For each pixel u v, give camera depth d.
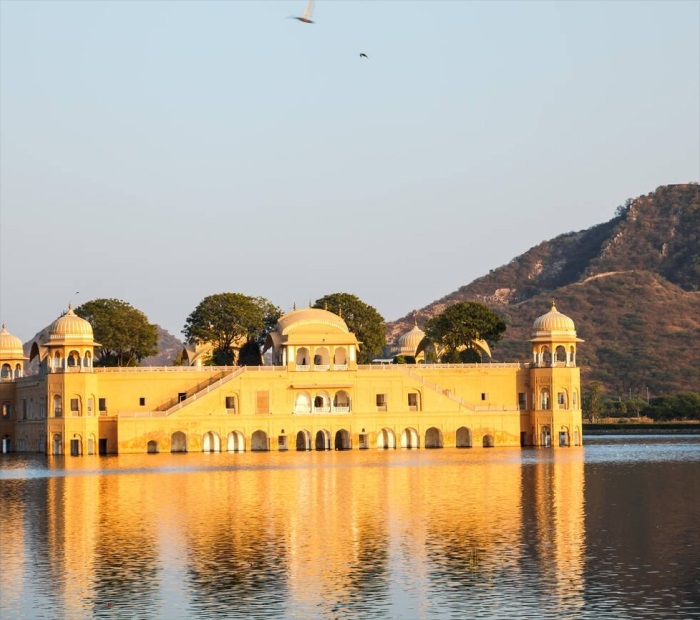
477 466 126.19
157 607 55.69
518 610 54.53
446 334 187.12
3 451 171.25
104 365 188.50
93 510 87.56
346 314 193.75
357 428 161.75
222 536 74.12
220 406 158.00
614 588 58.53
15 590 59.12
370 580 60.62
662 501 91.12
